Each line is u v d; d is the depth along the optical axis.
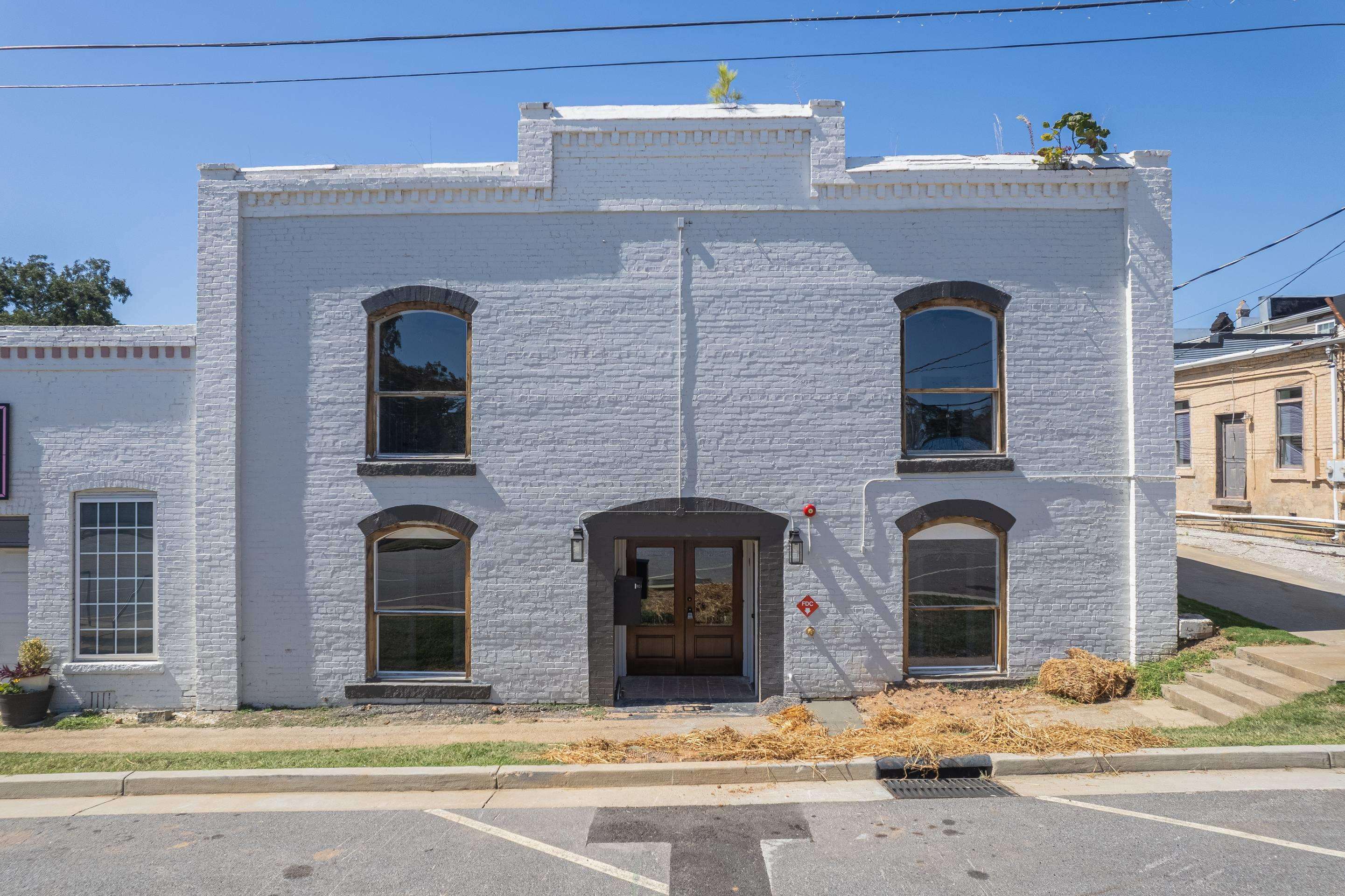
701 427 10.29
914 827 6.32
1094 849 5.82
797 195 10.33
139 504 10.66
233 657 10.23
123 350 10.54
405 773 7.49
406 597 10.50
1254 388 19.34
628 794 7.23
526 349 10.34
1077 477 10.29
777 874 5.57
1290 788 6.89
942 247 10.32
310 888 5.50
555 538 10.30
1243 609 11.88
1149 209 10.25
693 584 11.42
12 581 10.82
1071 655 10.17
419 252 10.41
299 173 10.47
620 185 10.34
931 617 10.48
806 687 10.23
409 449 10.55
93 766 7.87
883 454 10.27
